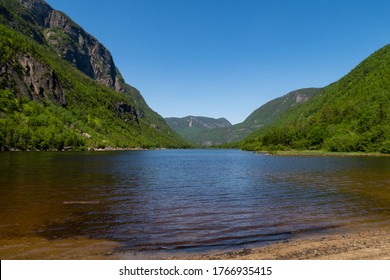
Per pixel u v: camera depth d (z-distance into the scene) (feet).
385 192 105.50
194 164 255.50
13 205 83.87
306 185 122.93
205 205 84.64
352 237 55.57
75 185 120.88
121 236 56.95
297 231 59.93
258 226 63.41
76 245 52.06
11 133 469.16
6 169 177.58
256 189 113.09
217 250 49.52
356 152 438.40
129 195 100.32
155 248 50.60
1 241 54.13
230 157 397.19
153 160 317.22
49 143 508.53
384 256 45.57
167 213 75.00
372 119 489.26
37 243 53.06
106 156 365.20
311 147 524.11
